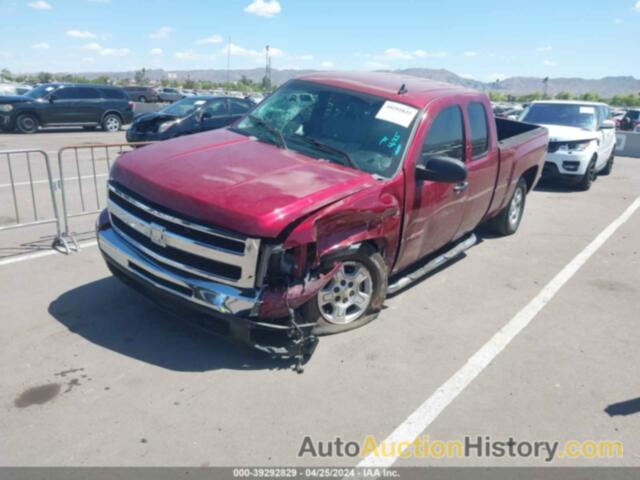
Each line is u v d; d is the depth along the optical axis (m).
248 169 4.12
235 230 3.55
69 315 4.55
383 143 4.59
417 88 5.24
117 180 4.27
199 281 3.71
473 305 5.31
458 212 5.50
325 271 3.97
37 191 9.20
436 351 4.37
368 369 4.04
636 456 3.29
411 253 4.95
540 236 7.86
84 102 19.89
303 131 4.83
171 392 3.61
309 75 5.61
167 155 4.36
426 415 3.56
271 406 3.53
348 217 3.96
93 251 6.15
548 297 5.62
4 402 3.41
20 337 4.18
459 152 5.37
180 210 3.74
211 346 4.20
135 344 4.17
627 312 5.36
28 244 6.32
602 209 9.87
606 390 3.98
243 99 14.38
